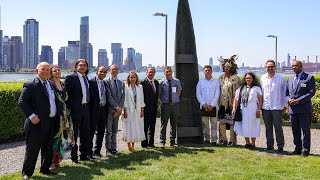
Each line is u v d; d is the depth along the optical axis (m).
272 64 7.80
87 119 6.96
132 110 7.90
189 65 9.09
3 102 9.65
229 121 8.64
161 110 8.45
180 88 8.52
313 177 5.90
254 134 8.25
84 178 5.91
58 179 5.85
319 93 15.23
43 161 6.11
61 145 6.24
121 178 5.92
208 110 8.66
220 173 6.20
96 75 7.45
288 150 8.41
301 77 7.35
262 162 6.95
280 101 7.79
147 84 8.33
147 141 8.51
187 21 9.02
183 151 7.98
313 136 10.41
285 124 12.57
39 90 5.78
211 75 8.75
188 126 9.07
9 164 7.30
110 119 7.64
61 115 6.16
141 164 6.84
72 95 6.80
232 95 8.59
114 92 7.57
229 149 8.17
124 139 7.90
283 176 5.96
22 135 10.56
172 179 5.85
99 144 7.51
